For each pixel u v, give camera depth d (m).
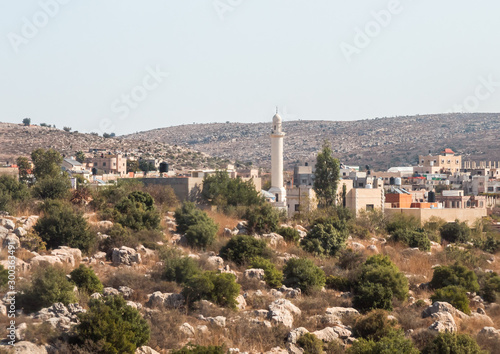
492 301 65.12
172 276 59.03
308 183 175.50
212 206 105.12
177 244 76.38
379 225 111.50
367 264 70.38
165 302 51.97
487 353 43.91
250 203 112.62
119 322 41.81
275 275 62.84
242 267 68.25
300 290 61.31
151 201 90.81
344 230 95.69
